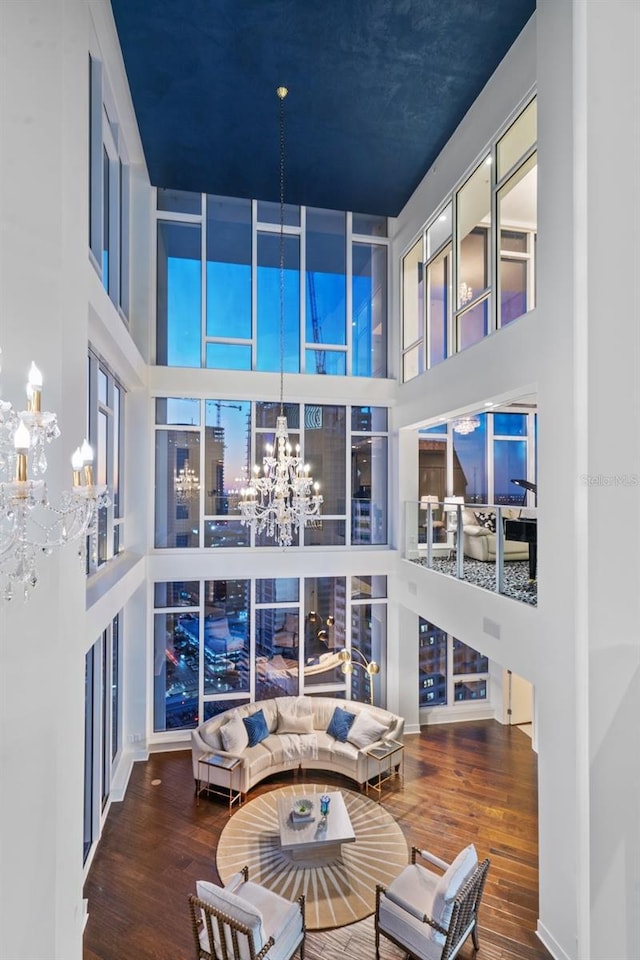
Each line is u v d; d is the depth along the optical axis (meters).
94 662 5.18
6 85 2.98
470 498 8.55
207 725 6.80
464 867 3.82
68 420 3.16
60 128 3.04
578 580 3.42
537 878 4.80
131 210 7.01
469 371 5.61
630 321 3.27
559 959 3.84
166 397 7.55
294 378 7.85
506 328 4.80
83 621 3.48
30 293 2.97
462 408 5.84
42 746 2.88
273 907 3.91
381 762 6.39
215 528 7.70
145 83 5.29
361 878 4.81
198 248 7.71
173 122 5.90
